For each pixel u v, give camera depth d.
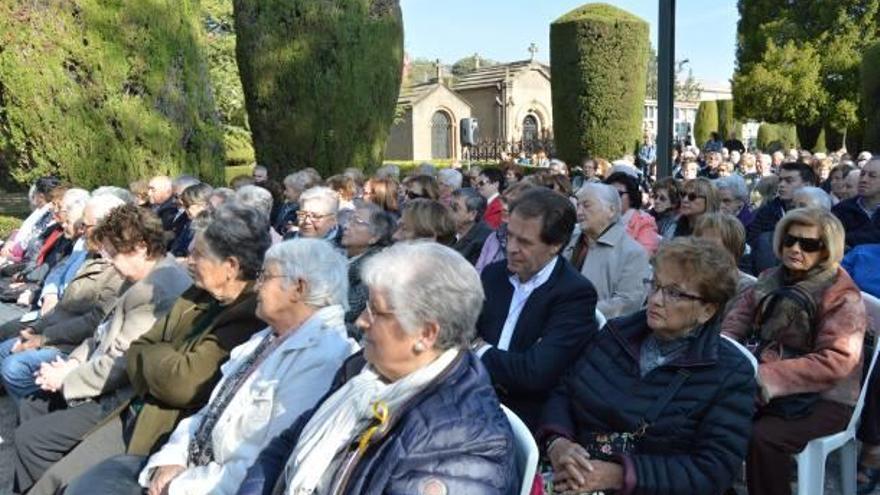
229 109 23.33
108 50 9.87
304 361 2.50
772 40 26.78
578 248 4.31
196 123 10.91
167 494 2.53
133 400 3.22
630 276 4.01
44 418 3.37
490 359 2.92
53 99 9.66
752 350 3.22
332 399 2.14
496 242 4.69
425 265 2.00
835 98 26.20
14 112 9.59
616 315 3.88
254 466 2.32
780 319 3.11
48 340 4.26
